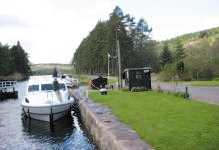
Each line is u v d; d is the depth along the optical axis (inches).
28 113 1068.5
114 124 658.2
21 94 2289.6
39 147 781.9
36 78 1279.5
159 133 545.3
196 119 645.3
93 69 4503.0
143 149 468.8
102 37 4163.4
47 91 1142.3
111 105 949.2
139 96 1141.1
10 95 1964.8
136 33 4069.9
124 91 1407.5
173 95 1111.6
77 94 1462.8
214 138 499.8
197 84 1791.3
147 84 1429.6
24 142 836.6
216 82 1903.3
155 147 475.2
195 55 2755.9
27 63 6540.4
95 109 900.0
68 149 754.8
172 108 800.9
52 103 1026.7
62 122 1109.7
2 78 4645.7
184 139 501.4
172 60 3587.6
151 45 4195.4
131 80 1432.1
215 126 579.5
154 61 4094.5
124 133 571.8
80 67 5807.1
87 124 896.9
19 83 4355.3
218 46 2834.6
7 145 808.3
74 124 1082.7
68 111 1103.0
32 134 928.3
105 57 3683.6
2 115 1290.6
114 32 3604.8
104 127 631.8
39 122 1062.4
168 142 491.5
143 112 766.5
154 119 668.1
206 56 2586.1
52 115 1025.5
